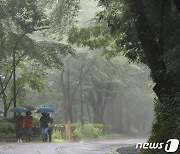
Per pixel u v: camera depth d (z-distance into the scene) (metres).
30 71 68.06
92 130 86.69
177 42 28.25
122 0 30.81
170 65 23.55
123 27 32.44
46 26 58.94
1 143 43.41
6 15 55.81
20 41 59.84
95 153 30.52
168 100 24.80
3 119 59.16
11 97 69.50
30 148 34.72
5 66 65.69
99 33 45.94
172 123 22.81
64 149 34.12
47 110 54.28
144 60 33.69
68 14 47.16
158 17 27.81
